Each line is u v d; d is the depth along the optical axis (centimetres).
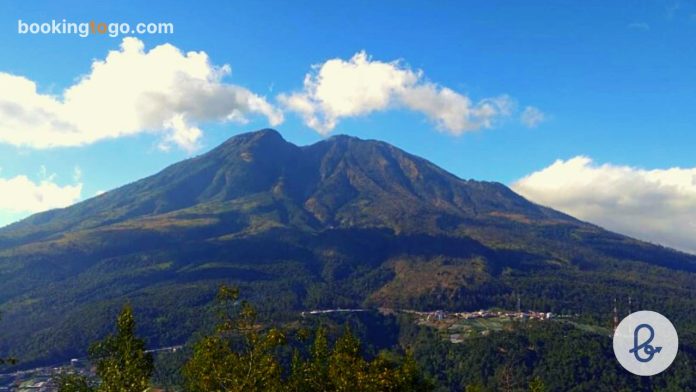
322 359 5184
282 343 4084
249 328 4122
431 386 5709
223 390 3966
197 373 4166
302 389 4862
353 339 5178
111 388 4094
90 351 4538
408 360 5553
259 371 3856
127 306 4669
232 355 3959
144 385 4088
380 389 4603
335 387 4706
